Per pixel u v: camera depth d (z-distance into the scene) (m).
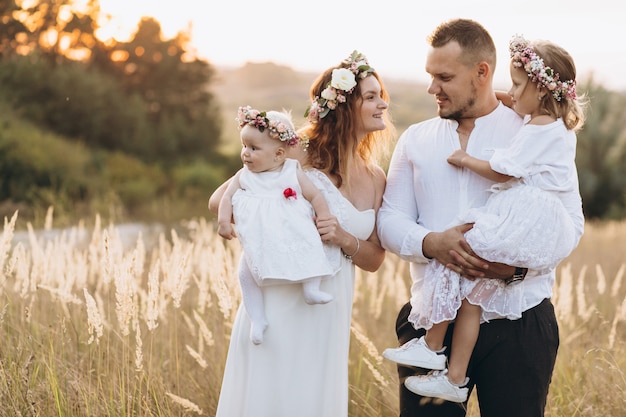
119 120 29.02
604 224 20.58
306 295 3.45
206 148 34.00
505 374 3.43
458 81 3.47
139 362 3.98
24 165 17.83
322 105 3.66
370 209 3.76
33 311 5.09
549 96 3.38
